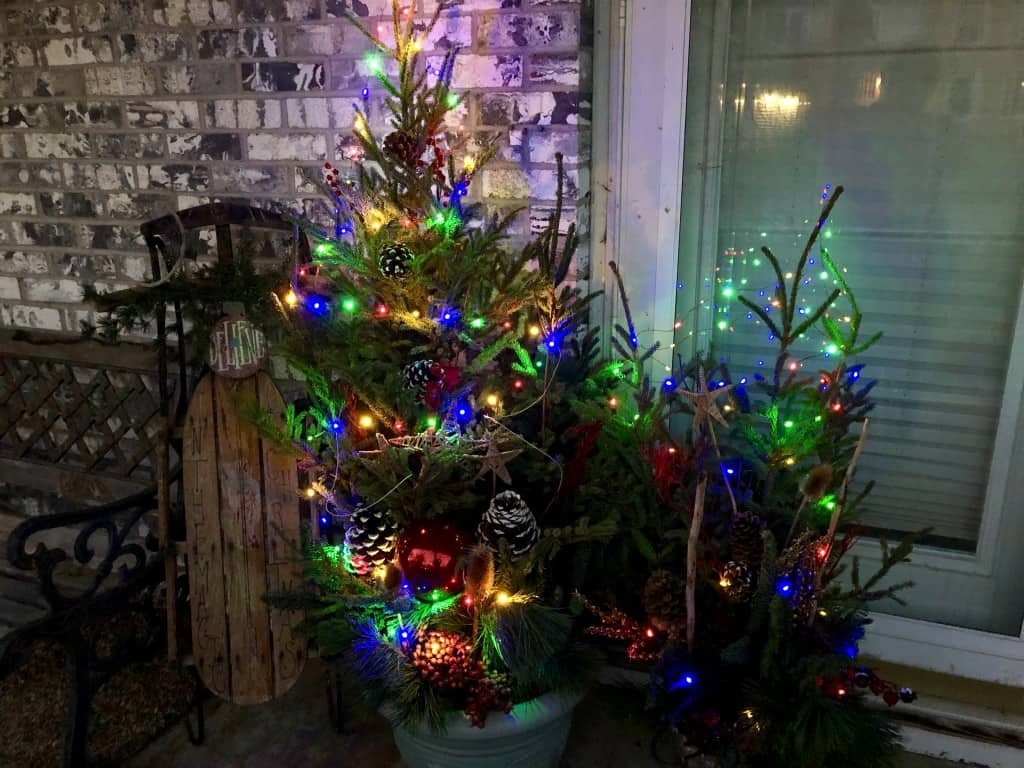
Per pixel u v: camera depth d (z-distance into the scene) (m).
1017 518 1.97
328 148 2.21
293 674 2.01
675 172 2.01
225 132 2.31
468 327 1.78
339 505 1.82
